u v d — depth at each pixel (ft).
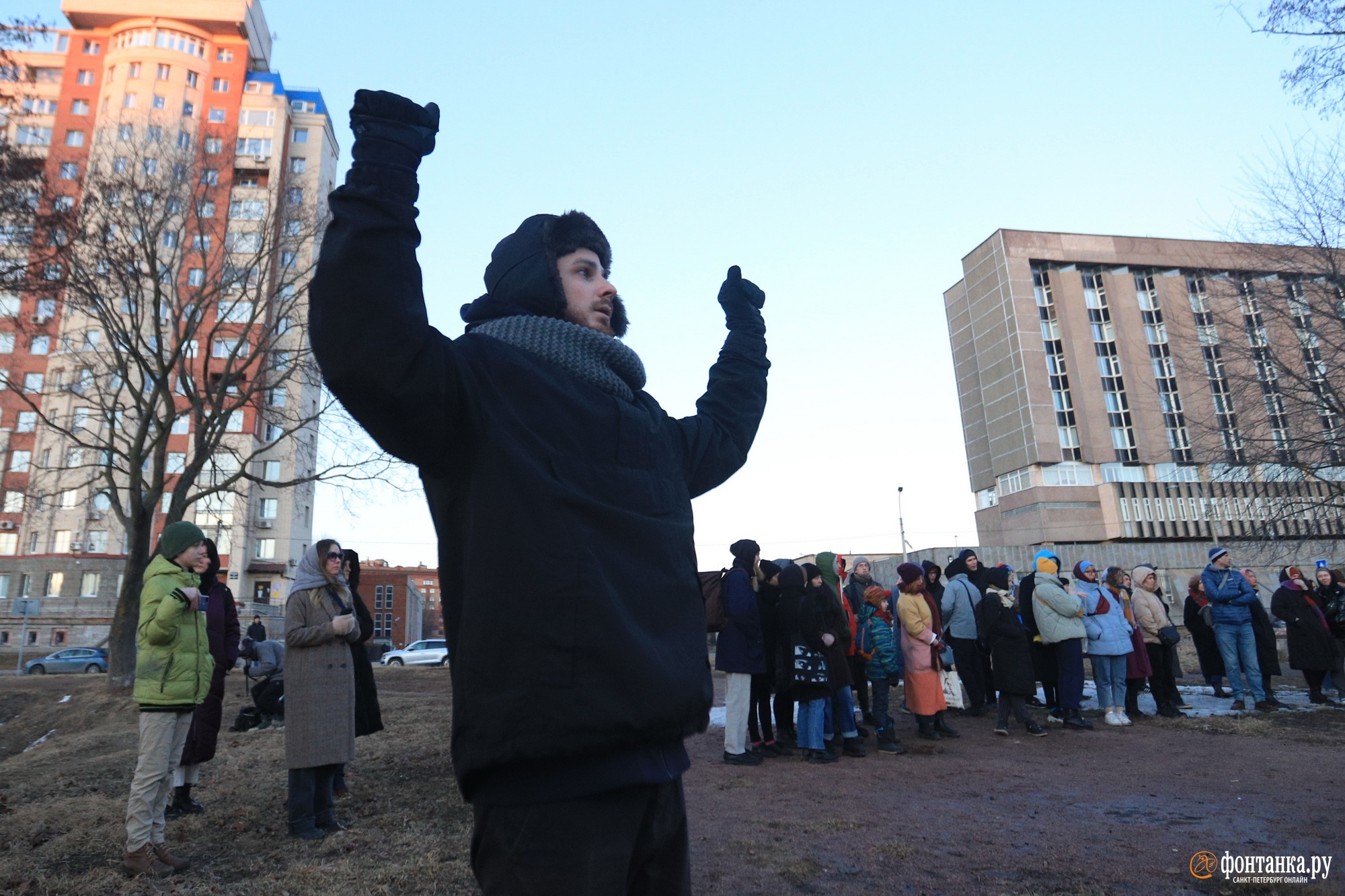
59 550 141.28
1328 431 60.75
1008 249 231.09
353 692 16.62
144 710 13.89
